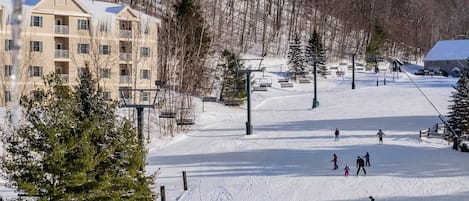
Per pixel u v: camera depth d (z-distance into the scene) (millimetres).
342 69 129875
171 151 57094
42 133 22969
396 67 125875
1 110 54875
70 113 23609
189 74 85000
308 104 87500
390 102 83312
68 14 70625
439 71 128500
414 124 65375
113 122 25578
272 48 135625
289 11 160500
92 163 22766
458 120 54781
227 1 149375
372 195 37875
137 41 71875
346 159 48062
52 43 69125
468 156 48156
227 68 93000
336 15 167000
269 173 44438
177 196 39594
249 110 63406
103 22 73125
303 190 39562
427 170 43656
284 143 56562
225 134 64938
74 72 70125
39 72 67062
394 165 45562
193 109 76188
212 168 47500
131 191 25281
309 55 119812
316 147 53594
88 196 22906
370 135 58969
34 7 67062
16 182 22609
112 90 72875
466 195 36969
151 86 77812
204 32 93625
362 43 156000
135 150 25438
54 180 22750
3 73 58406
